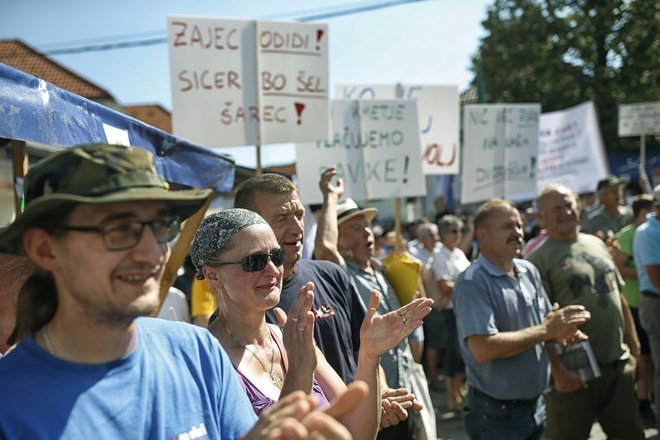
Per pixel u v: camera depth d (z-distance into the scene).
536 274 4.08
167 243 1.43
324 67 5.66
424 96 7.90
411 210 24.17
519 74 23.00
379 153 6.80
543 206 4.44
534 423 3.75
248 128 5.39
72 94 2.50
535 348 3.76
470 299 3.75
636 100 21.86
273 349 2.34
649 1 21.94
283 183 2.98
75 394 1.31
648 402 5.98
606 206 7.82
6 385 1.29
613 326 4.23
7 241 1.35
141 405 1.39
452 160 7.98
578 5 22.78
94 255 1.31
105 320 1.34
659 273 5.07
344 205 4.27
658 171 11.83
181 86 5.26
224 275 2.28
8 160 2.89
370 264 4.34
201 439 1.49
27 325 1.40
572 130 10.37
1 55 22.16
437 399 7.12
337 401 1.28
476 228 3.95
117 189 1.30
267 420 1.29
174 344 1.56
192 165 3.71
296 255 2.96
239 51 5.41
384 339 2.12
